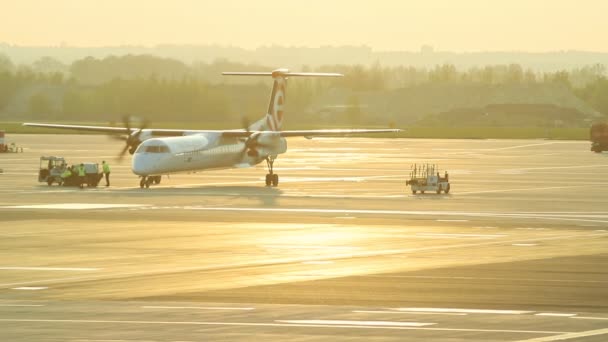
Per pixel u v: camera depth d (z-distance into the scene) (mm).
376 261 161625
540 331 106000
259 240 188250
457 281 141500
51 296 127000
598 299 127438
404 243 185875
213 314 114812
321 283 138875
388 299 126375
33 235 192875
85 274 145875
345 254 169875
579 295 130500
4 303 121625
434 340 101250
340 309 119000
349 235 197750
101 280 140375
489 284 139000
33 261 159000
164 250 173000
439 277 145125
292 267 154250
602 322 111375
